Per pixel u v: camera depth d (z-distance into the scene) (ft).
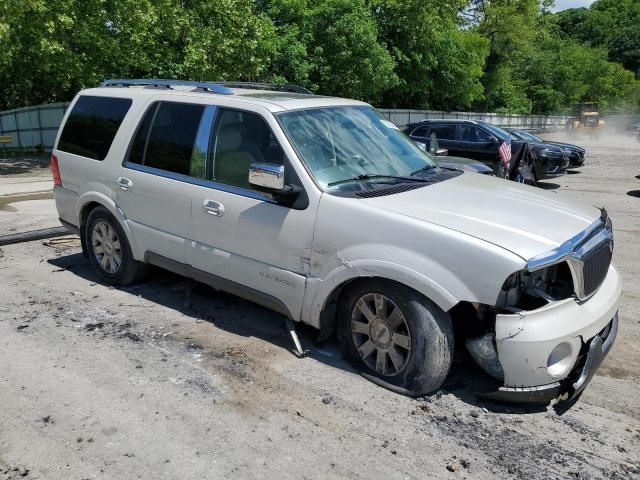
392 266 11.17
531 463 9.82
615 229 29.07
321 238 12.21
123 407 11.21
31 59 57.93
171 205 15.06
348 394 11.84
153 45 61.72
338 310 12.81
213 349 13.76
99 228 17.70
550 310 10.52
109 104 17.39
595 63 211.20
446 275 10.70
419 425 10.82
